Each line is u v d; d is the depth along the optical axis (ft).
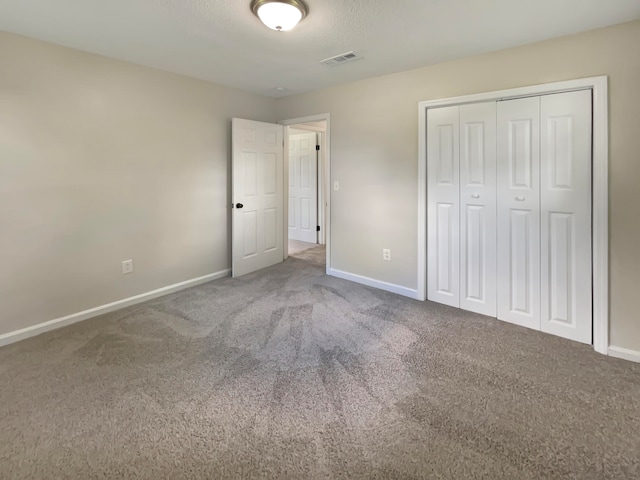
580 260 8.13
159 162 11.16
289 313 10.12
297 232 21.63
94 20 7.38
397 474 4.66
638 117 7.16
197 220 12.49
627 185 7.35
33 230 8.64
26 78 8.29
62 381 6.77
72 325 9.33
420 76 10.48
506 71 8.86
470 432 5.40
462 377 6.86
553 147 8.32
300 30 7.85
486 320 9.55
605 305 7.68
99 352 7.89
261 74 11.29
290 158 21.53
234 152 13.07
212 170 12.82
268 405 6.07
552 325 8.67
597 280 7.79
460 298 10.37
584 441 5.19
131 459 4.92
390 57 9.54
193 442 5.24
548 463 4.81
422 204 10.78
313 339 8.52
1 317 8.23
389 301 11.04
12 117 8.14
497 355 7.70
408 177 11.12
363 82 11.93
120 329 9.08
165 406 6.05
